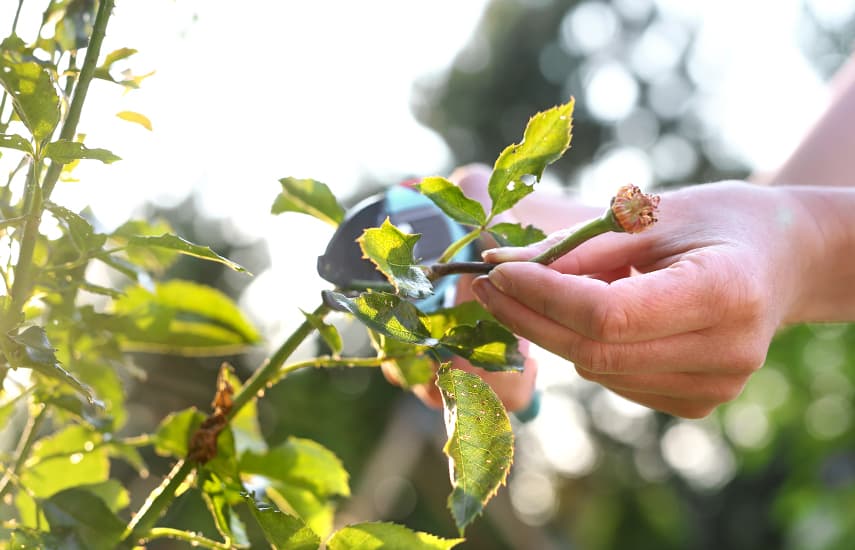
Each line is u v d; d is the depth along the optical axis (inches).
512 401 29.5
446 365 22.7
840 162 38.8
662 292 23.7
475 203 24.6
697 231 25.8
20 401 28.5
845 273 28.6
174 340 29.0
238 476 25.2
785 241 26.8
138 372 27.6
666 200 26.5
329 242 27.0
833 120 39.5
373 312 23.1
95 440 27.3
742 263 24.7
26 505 26.2
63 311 26.2
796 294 27.8
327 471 27.8
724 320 24.4
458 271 24.4
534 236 25.1
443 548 23.4
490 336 24.1
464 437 22.1
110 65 24.3
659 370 24.7
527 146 24.3
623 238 25.9
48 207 22.7
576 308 23.5
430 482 93.0
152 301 28.6
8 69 22.0
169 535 24.9
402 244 23.2
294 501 28.3
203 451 25.3
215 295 28.7
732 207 26.7
